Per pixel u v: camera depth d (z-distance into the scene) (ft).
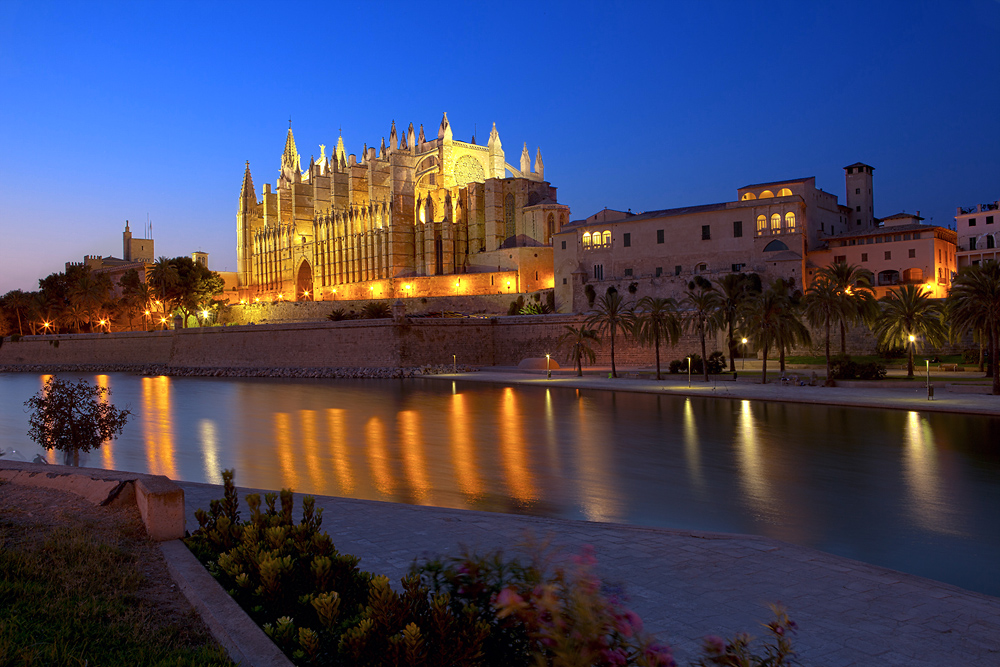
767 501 76.33
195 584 29.50
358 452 118.93
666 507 74.49
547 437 130.00
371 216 471.62
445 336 325.42
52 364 447.01
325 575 27.61
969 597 38.52
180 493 37.81
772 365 255.70
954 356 225.35
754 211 309.83
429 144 512.22
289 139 627.05
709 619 33.50
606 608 20.20
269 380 317.83
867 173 369.71
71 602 27.40
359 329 326.24
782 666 22.02
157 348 402.72
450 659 21.42
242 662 22.09
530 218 426.92
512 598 20.81
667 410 166.09
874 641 31.27
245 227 575.79
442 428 146.61
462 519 54.95
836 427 129.49
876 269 295.69
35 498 43.14
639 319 243.40
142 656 23.11
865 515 69.46
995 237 301.63
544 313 338.34
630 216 364.58
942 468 91.30
